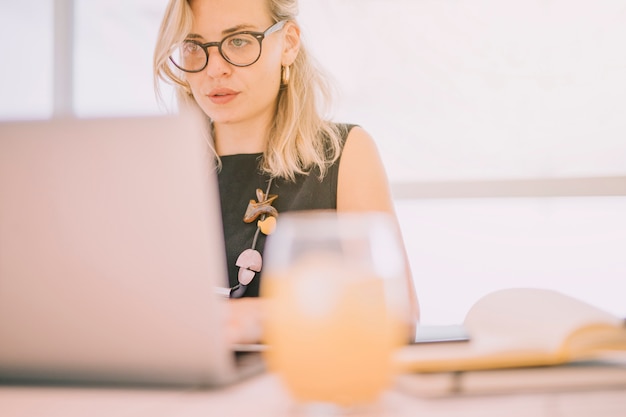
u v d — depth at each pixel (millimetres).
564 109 2523
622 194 2439
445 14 2582
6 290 575
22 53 2951
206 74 1573
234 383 613
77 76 2891
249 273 1481
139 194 543
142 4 2838
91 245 555
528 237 2516
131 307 559
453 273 2545
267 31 1578
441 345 698
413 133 2611
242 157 1649
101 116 548
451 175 2598
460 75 2586
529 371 618
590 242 2475
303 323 518
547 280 2496
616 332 630
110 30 2867
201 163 539
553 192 2475
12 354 599
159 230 545
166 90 1733
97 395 578
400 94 2613
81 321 571
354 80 2627
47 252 561
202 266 544
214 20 1558
